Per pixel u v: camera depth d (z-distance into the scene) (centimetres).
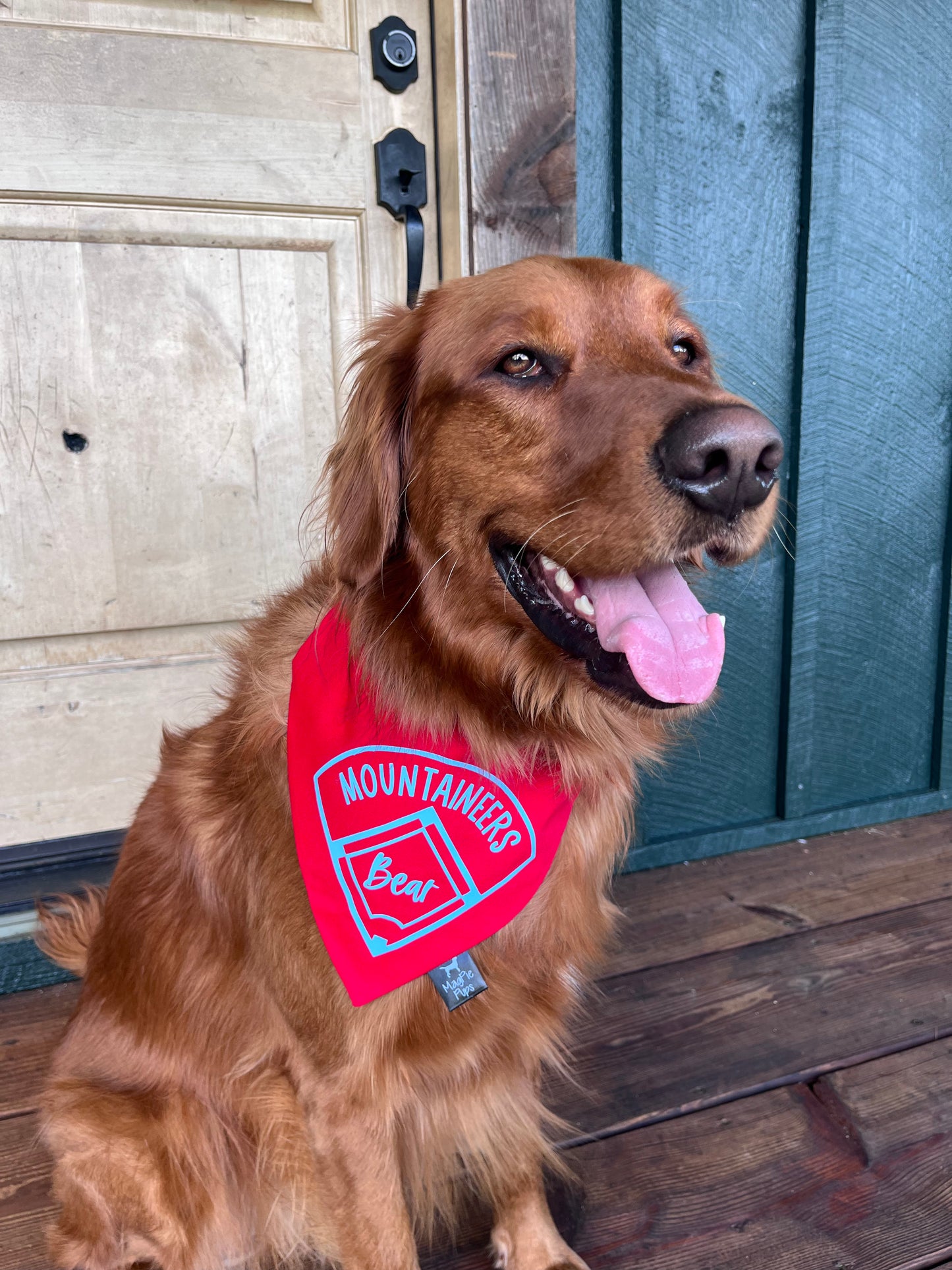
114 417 111
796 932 119
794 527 136
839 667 144
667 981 109
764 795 146
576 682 74
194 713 120
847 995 106
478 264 112
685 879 133
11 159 102
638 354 70
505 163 110
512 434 68
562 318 69
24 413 107
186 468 114
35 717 114
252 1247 81
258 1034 76
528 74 108
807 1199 82
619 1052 98
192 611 118
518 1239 77
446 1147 79
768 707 142
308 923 70
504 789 74
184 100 106
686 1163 85
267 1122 75
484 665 73
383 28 110
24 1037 103
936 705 154
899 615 147
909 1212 80
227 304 113
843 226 130
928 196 134
